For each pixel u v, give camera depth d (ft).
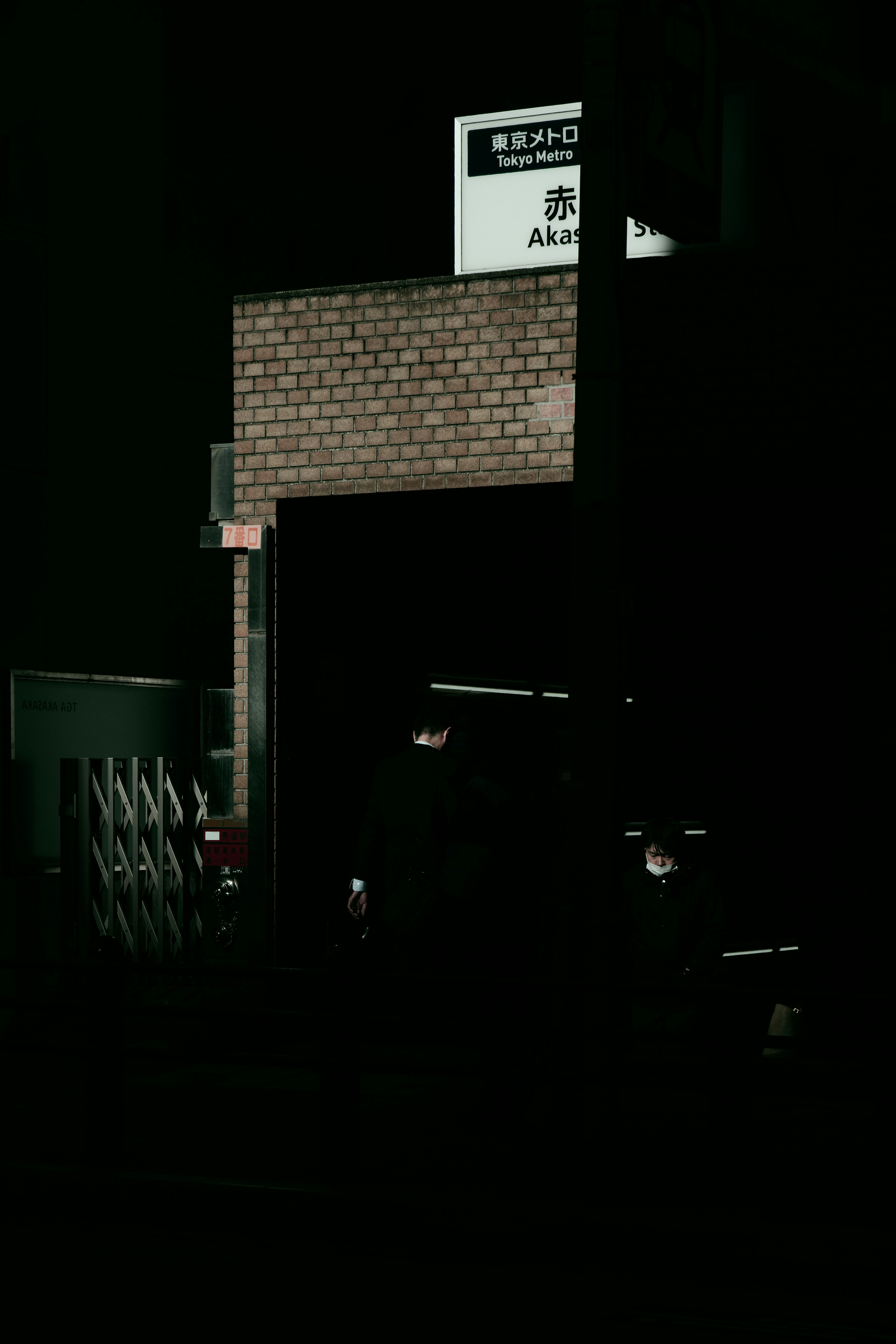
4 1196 24.14
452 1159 25.04
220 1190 23.04
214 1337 17.67
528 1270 20.92
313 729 40.06
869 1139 26.40
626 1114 28.96
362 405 38.47
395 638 41.63
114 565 50.14
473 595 42.01
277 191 56.54
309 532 39.96
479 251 38.86
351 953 24.84
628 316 34.63
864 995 22.20
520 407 36.83
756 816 38.01
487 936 28.91
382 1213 22.08
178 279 52.70
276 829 39.17
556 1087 24.56
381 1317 18.51
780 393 33.24
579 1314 18.78
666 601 39.06
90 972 25.00
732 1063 22.54
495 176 38.81
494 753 42.01
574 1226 21.18
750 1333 18.17
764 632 37.83
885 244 32.53
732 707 38.34
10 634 46.52
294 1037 36.73
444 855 31.68
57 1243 22.04
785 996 22.57
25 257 47.34
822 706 37.04
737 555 37.86
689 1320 18.69
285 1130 27.37
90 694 46.42
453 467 37.45
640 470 34.37
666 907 31.24
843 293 32.81
